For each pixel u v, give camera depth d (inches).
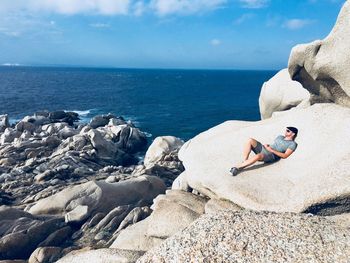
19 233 557.9
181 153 580.7
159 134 1845.5
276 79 720.3
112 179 913.5
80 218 623.8
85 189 682.8
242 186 414.9
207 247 250.8
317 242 247.3
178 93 4229.8
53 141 1332.4
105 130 1579.7
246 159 459.5
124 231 502.6
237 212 292.2
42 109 2669.8
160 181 776.9
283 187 396.2
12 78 6840.6
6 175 988.6
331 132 428.1
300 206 362.0
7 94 3572.8
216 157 492.4
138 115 2455.7
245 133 525.7
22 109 2640.3
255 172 441.4
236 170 441.7
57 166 1056.8
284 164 439.8
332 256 233.5
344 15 430.6
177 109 2775.6
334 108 472.4
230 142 517.3
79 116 2407.7
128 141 1508.4
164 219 455.8
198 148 534.9
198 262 240.5
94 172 1036.5
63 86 4992.6
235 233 261.1
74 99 3344.0
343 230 263.6
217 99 3565.5
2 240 540.7
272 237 254.7
